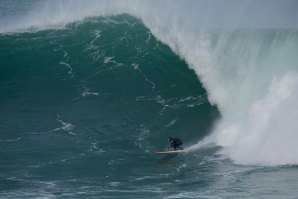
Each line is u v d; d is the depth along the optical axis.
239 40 118.75
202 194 76.44
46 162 91.69
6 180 84.12
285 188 78.38
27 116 110.44
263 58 111.88
